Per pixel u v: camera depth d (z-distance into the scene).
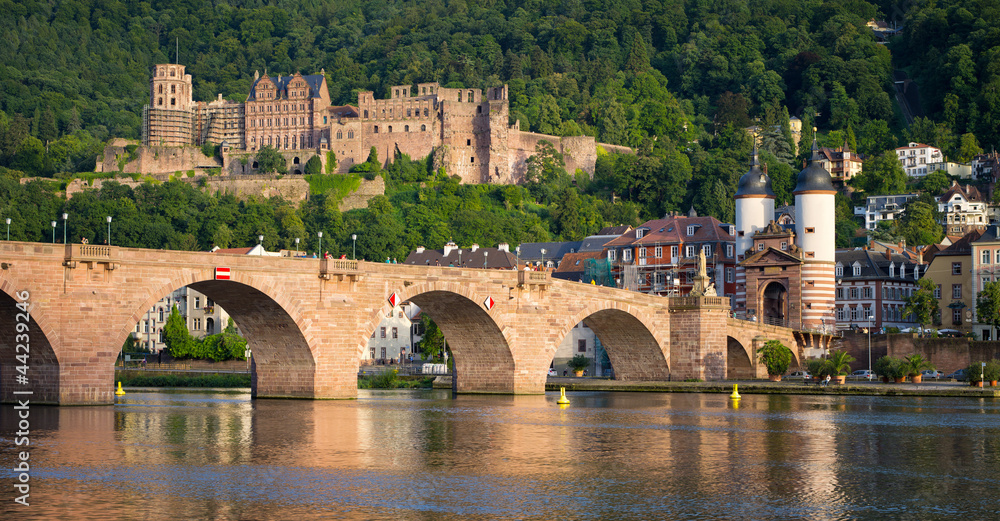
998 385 131.38
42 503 56.62
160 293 96.19
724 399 123.00
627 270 190.88
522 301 123.19
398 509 56.03
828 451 76.69
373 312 110.81
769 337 151.88
